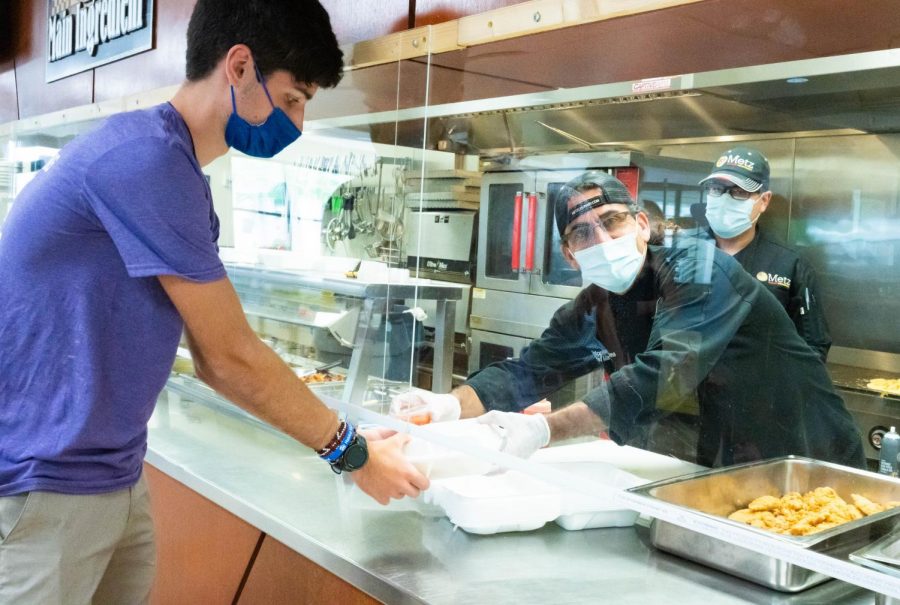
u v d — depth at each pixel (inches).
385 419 60.9
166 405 84.7
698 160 66.1
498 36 50.7
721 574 44.1
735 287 57.3
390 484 51.4
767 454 56.1
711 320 57.1
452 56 56.9
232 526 59.3
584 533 51.3
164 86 87.5
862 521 40.7
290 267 76.0
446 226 64.7
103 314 44.3
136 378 46.1
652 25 46.9
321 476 64.6
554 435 54.7
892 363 96.3
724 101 65.5
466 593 42.1
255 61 44.7
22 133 116.5
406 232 66.8
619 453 53.9
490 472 54.5
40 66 117.6
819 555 37.4
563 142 64.9
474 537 50.6
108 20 98.4
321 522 53.6
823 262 99.4
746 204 68.7
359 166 70.1
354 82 65.7
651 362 56.4
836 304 100.1
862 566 35.2
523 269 61.7
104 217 41.8
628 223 57.2
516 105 62.9
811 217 98.4
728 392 56.2
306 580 50.9
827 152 94.0
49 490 44.4
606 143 63.5
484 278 64.0
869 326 98.0
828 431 60.4
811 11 44.6
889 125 83.6
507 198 63.7
